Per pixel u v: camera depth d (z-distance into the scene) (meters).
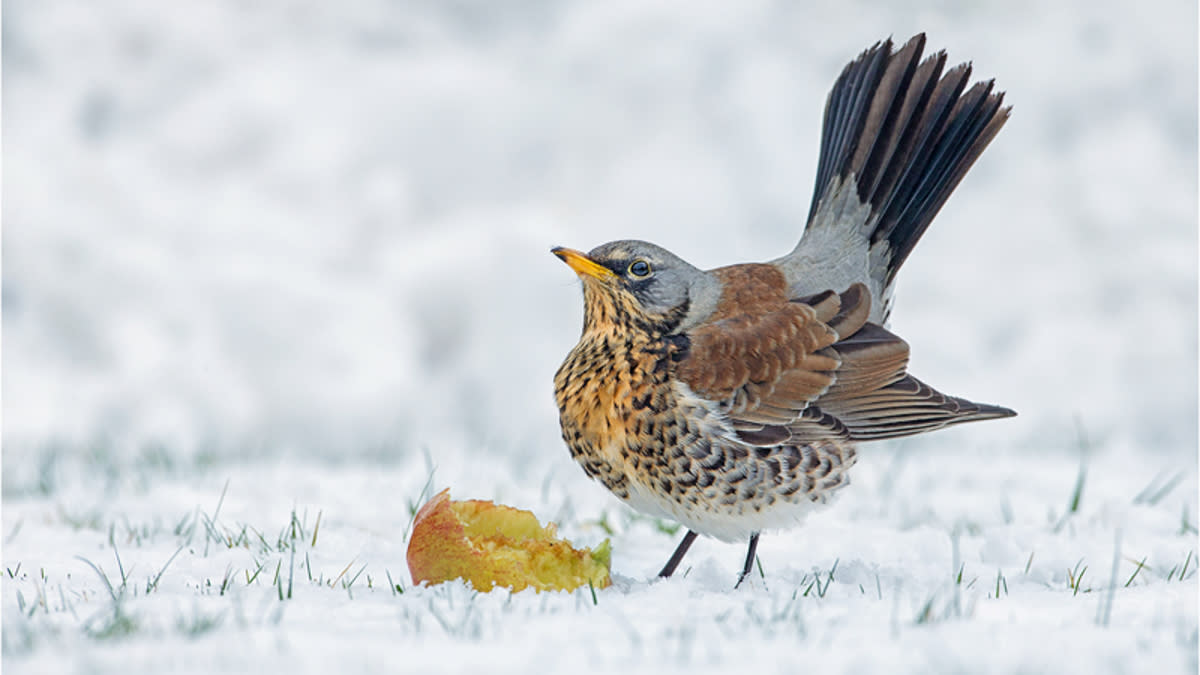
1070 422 17.20
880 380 6.49
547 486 9.15
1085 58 19.62
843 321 6.59
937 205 7.05
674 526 7.85
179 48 19.92
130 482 9.62
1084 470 9.24
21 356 17.06
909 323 18.45
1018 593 5.57
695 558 7.17
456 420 17.55
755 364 6.23
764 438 6.18
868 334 6.62
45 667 3.94
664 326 6.31
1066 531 7.59
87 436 15.86
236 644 4.27
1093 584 6.07
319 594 5.30
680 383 6.13
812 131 19.45
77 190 18.59
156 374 17.08
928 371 18.08
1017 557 6.80
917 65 7.10
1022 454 12.39
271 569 6.24
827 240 7.02
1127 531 7.48
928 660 4.12
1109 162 19.05
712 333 6.27
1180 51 19.48
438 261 18.31
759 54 19.94
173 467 10.59
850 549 7.19
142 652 4.13
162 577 5.84
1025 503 8.80
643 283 6.28
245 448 14.95
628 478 6.27
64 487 9.48
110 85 19.70
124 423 16.73
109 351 17.27
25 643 4.23
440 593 5.26
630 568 6.95
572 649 4.28
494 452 12.38
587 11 20.45
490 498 8.84
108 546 6.92
